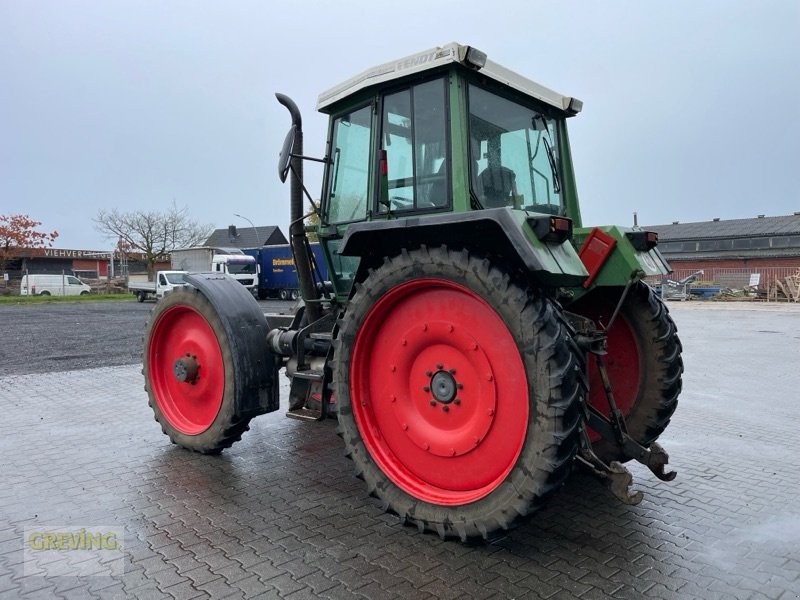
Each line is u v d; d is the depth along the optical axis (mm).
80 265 53406
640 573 2746
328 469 4250
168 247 45094
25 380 7824
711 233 50875
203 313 4453
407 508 3125
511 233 2719
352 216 4070
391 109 3723
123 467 4277
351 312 3365
